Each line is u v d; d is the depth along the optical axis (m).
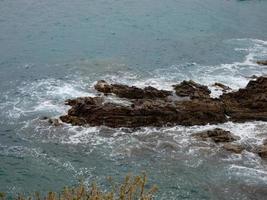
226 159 41.88
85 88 56.31
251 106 49.81
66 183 38.34
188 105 49.28
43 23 87.19
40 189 37.53
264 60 69.12
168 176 39.56
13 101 52.97
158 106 48.19
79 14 94.94
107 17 93.44
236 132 46.03
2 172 39.78
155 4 106.06
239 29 88.00
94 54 70.38
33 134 46.03
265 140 44.56
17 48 72.38
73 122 47.25
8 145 44.25
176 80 59.34
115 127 46.44
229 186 38.34
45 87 56.75
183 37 81.75
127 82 58.50
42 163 41.31
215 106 49.00
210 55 71.44
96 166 40.84
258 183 38.62
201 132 45.59
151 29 86.19
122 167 40.78
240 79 60.12
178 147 43.44
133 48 74.38
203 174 39.91
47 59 67.62
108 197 17.55
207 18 95.25
